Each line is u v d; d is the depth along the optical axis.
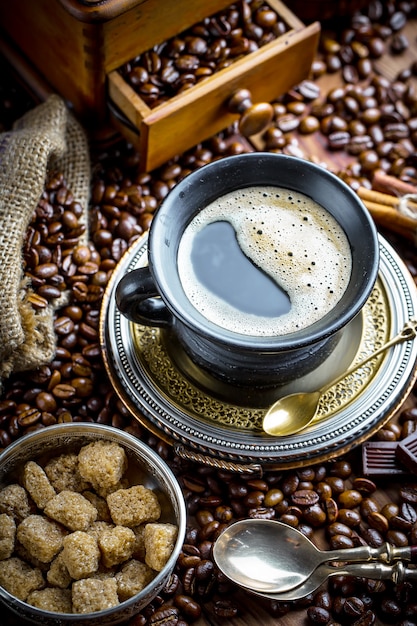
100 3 0.70
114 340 0.69
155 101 0.75
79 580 0.65
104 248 0.75
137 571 0.66
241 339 0.62
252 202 0.66
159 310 0.66
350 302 0.62
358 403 0.67
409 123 0.80
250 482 0.69
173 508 0.67
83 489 0.68
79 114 0.78
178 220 0.65
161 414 0.67
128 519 0.66
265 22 0.77
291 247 0.65
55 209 0.74
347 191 0.65
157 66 0.75
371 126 0.80
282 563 0.66
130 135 0.76
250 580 0.66
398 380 0.68
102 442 0.67
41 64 0.78
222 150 0.79
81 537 0.65
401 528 0.68
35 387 0.71
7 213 0.71
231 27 0.77
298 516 0.69
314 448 0.66
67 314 0.73
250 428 0.67
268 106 0.75
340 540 0.68
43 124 0.74
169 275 0.63
